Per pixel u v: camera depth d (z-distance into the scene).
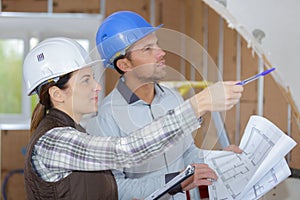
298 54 1.68
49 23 2.93
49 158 1.10
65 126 1.14
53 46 1.17
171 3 2.98
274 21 1.68
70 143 1.09
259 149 1.31
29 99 3.07
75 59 1.15
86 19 2.90
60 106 1.18
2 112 3.08
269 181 1.25
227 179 1.29
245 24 1.69
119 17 1.24
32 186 1.12
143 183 1.21
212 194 1.28
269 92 1.80
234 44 2.20
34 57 1.18
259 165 1.27
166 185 1.12
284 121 1.75
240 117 1.96
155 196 1.12
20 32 3.01
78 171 1.11
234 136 2.00
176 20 2.99
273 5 1.67
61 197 1.10
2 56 3.06
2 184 2.92
